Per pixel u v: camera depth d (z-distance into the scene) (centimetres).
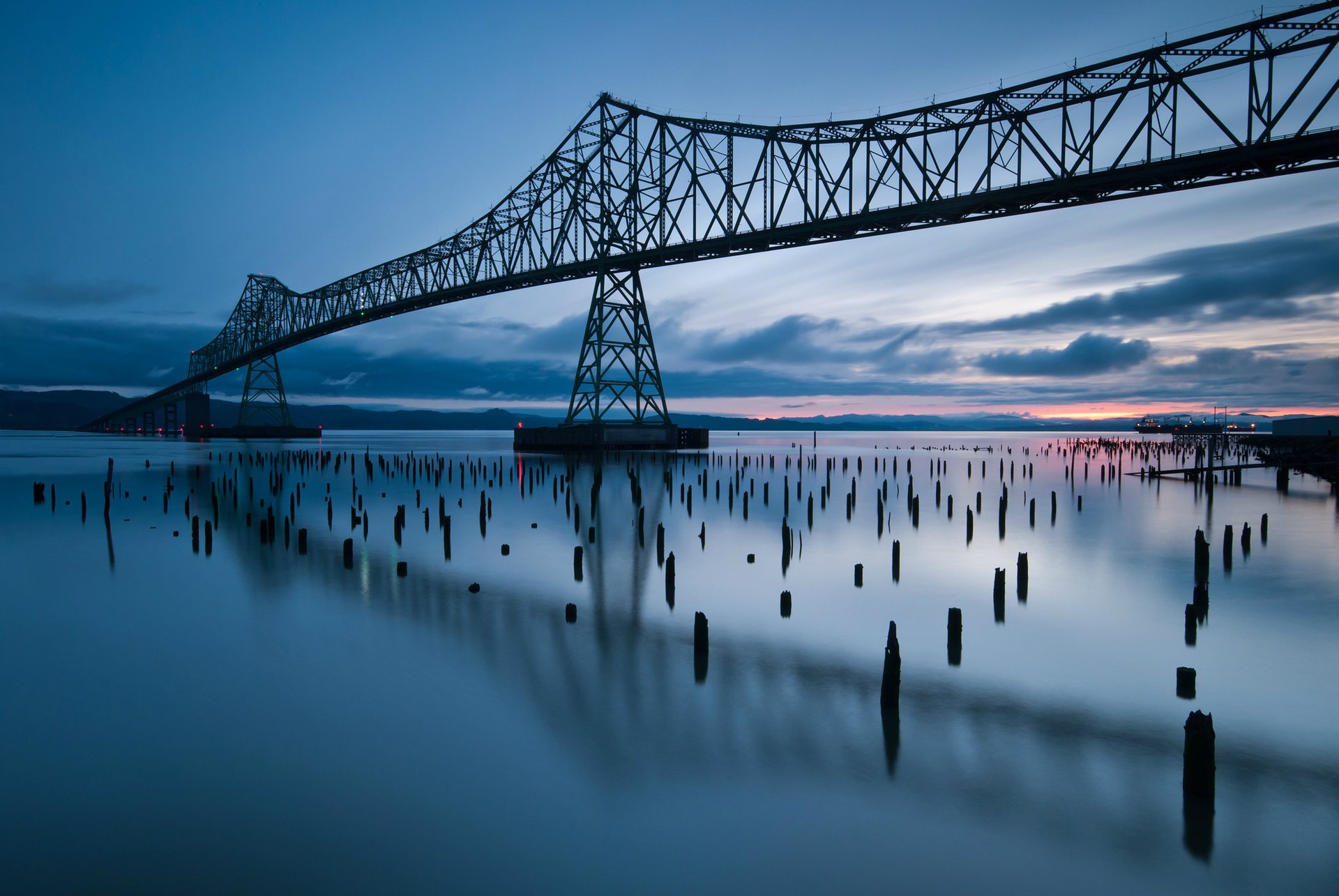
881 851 814
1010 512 3888
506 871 775
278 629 1625
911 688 1297
